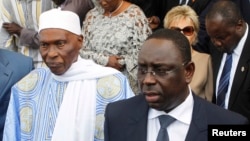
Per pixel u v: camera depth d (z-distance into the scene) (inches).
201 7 150.4
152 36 68.0
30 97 100.1
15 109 100.9
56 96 97.1
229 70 118.5
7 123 100.3
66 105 95.2
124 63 135.8
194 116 70.0
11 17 164.2
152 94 66.7
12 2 163.8
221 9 111.8
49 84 99.1
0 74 114.0
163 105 68.0
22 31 160.4
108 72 98.2
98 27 140.1
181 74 66.9
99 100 96.2
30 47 160.9
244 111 114.9
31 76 102.0
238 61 116.0
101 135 95.3
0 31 165.0
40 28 94.5
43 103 98.3
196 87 125.4
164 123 70.3
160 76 66.1
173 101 68.3
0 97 112.8
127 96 96.6
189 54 68.1
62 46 93.3
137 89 137.1
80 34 97.0
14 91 101.5
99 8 142.9
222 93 119.0
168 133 70.1
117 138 73.5
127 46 136.5
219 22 111.0
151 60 65.9
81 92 96.2
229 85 118.0
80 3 153.7
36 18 161.6
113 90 96.3
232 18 111.3
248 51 115.0
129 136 72.2
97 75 97.3
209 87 126.6
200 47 142.7
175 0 161.0
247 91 114.4
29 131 98.6
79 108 95.3
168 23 135.0
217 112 70.3
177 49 66.4
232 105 116.1
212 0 149.6
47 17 93.2
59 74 96.7
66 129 93.7
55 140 93.6
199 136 68.9
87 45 141.3
